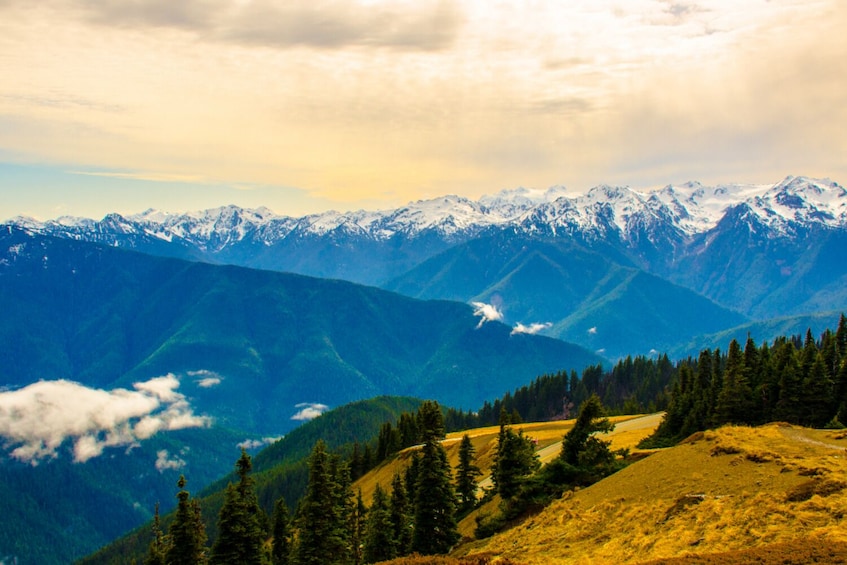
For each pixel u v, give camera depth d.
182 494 67.31
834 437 58.94
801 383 91.19
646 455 72.88
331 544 67.31
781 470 48.09
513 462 73.88
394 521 80.38
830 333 113.00
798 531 37.88
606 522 50.91
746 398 90.81
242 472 67.50
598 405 71.12
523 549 51.75
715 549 39.00
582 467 68.75
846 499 40.09
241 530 64.00
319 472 68.44
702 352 116.38
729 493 46.84
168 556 66.50
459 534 70.88
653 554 41.31
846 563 31.97
